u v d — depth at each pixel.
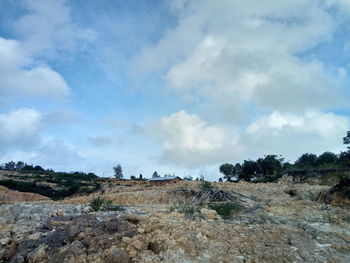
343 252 6.01
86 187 40.22
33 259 5.84
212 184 24.94
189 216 9.27
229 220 9.09
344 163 26.67
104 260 5.40
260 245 6.30
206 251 5.83
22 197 27.48
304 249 6.14
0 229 8.17
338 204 12.98
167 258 5.42
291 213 10.93
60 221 8.47
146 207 13.25
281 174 30.86
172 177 42.91
